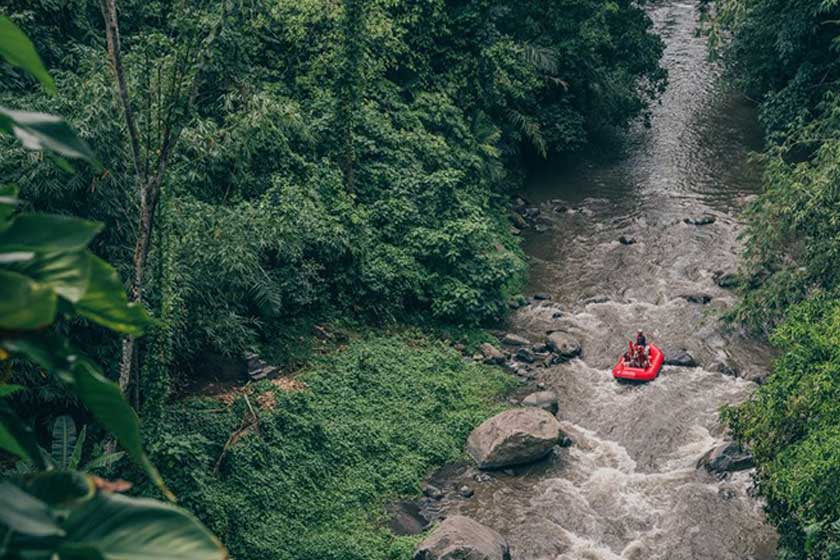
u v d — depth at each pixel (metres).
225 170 25.12
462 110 35.34
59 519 3.63
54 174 18.95
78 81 21.41
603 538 21.36
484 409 25.39
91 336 20.25
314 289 26.25
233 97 24.92
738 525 21.59
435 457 23.50
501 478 23.14
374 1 31.09
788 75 39.72
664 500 22.47
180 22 19.52
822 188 23.94
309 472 21.75
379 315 27.73
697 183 38.50
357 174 29.98
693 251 33.28
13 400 19.28
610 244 34.03
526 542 21.16
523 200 36.94
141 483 18.69
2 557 3.48
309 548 19.86
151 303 19.17
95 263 3.82
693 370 27.31
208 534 3.66
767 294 26.08
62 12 26.09
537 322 29.59
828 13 37.25
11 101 20.36
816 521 15.83
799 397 17.66
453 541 19.89
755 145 41.59
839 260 23.86
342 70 28.62
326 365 25.08
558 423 24.45
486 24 35.50
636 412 25.55
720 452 23.38
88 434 20.08
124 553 3.58
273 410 22.42
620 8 42.03
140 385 20.30
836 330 18.44
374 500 21.84
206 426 21.20
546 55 37.34
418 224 29.70
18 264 3.65
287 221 25.23
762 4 38.12
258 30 29.62
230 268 22.55
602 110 40.44
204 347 23.95
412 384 25.36
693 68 49.50
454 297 28.42
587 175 39.25
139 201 20.39
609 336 28.84
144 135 20.25
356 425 23.30
